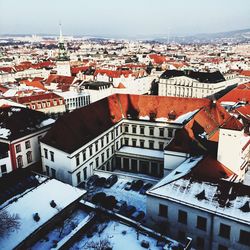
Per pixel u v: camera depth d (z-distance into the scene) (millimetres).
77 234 45938
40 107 124312
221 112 92875
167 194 54594
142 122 96062
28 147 85750
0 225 44344
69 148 73812
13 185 54812
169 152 74312
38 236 45688
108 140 91125
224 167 60688
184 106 95062
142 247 44719
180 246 43719
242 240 48594
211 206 50312
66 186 54625
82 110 86750
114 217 50594
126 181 78188
